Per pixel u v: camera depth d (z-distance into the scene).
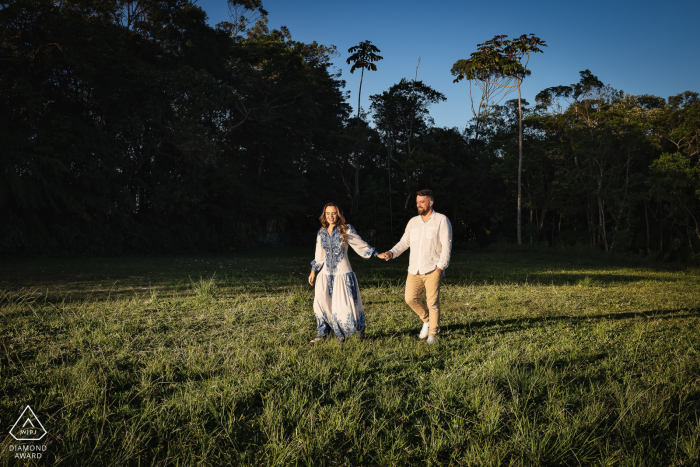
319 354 3.69
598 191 24.17
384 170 34.31
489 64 30.77
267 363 3.47
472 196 32.59
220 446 2.18
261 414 2.56
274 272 12.29
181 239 22.45
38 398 2.65
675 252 22.41
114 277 10.00
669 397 2.71
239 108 25.45
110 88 17.22
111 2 17.95
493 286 9.23
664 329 4.91
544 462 2.12
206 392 2.75
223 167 25.44
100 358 3.44
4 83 15.31
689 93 28.61
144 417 2.41
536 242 29.84
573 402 2.75
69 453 2.01
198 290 7.04
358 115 34.09
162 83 18.45
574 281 10.89
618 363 3.51
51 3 15.11
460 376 3.08
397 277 10.50
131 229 20.16
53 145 16.31
